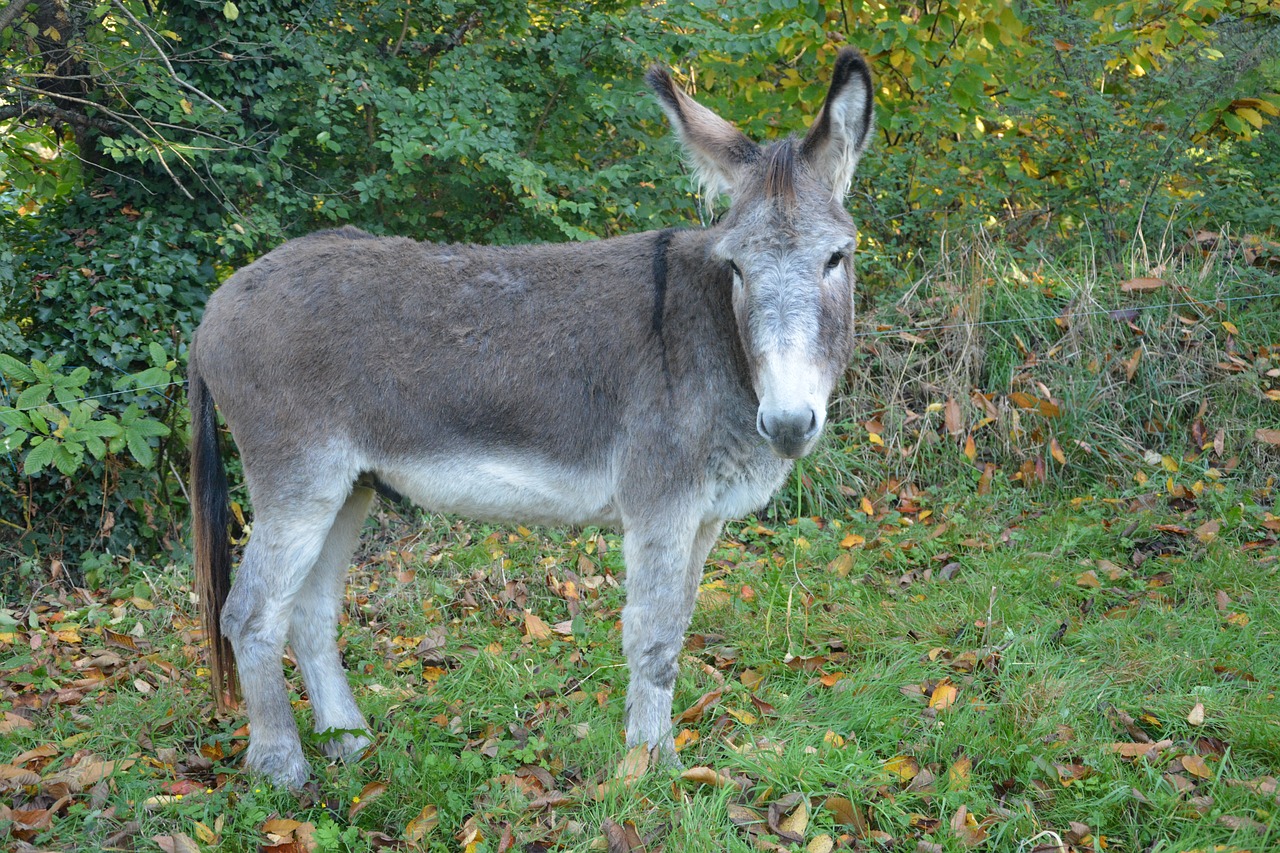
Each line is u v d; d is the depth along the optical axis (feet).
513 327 10.03
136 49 17.58
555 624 13.75
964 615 12.67
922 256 20.52
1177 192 21.07
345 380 9.84
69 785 9.53
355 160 19.98
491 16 19.45
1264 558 13.37
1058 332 18.21
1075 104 20.45
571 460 10.07
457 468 10.12
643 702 9.96
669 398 9.64
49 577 16.31
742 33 20.04
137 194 18.12
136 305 16.87
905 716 10.45
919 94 21.16
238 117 17.87
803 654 12.16
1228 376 17.25
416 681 12.31
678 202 19.39
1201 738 9.69
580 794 9.30
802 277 8.37
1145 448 17.22
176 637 13.69
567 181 18.47
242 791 9.63
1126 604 12.78
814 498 16.79
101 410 16.60
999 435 17.21
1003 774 9.41
